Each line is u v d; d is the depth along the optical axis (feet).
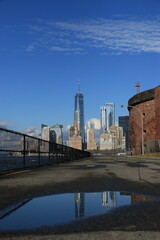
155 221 13.48
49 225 12.85
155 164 73.00
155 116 229.66
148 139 237.25
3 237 11.14
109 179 32.71
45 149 72.28
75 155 143.23
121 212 15.37
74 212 15.53
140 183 28.43
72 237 11.09
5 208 16.79
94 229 12.16
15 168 48.55
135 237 11.05
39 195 21.40
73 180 31.83
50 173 42.93
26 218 14.26
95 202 18.45
